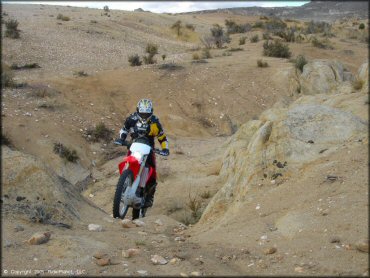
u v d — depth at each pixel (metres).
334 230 4.18
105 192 12.85
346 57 33.97
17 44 30.08
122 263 3.99
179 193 11.20
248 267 3.84
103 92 21.66
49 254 4.15
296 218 4.65
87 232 4.98
